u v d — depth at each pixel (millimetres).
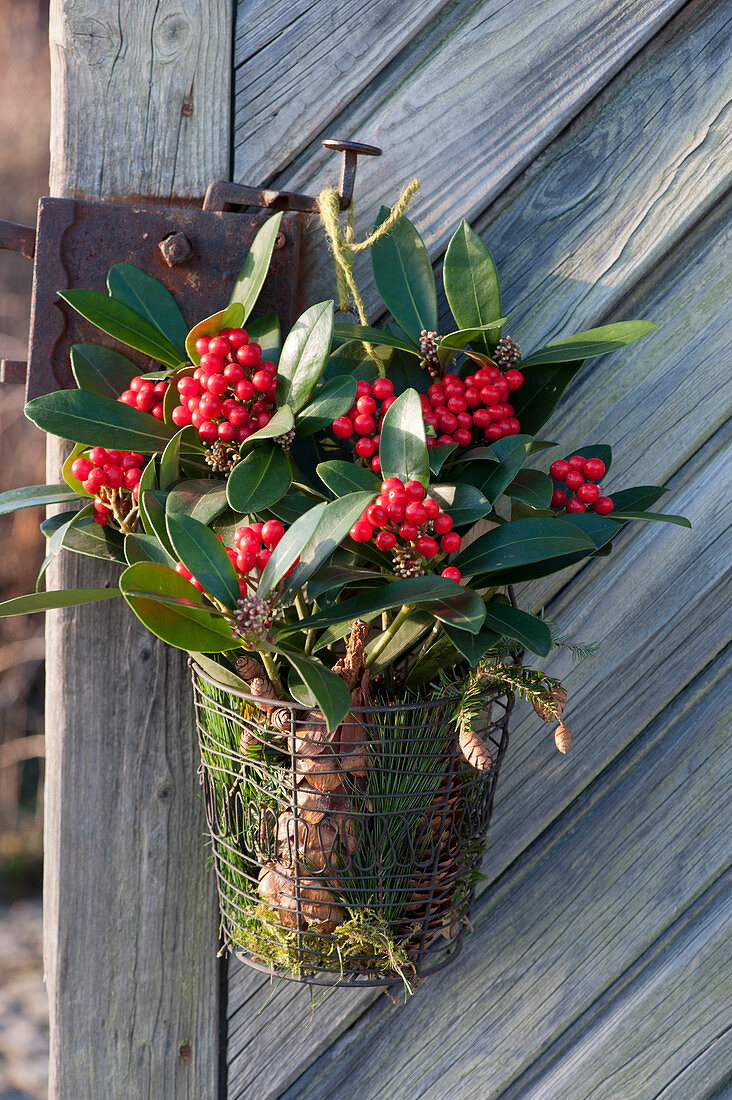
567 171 1640
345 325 1552
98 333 1588
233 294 1572
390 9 1617
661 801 1688
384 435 1479
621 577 1670
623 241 1644
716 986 1691
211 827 1587
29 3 3309
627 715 1679
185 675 1647
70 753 1645
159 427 1529
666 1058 1692
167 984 1667
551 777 1681
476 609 1467
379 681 1551
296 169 1621
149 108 1606
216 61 1610
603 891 1689
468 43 1624
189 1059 1673
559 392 1569
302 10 1614
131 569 1427
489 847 1683
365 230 1626
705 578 1673
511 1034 1689
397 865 1520
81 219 1581
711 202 1645
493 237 1640
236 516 1524
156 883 1658
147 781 1651
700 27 1634
